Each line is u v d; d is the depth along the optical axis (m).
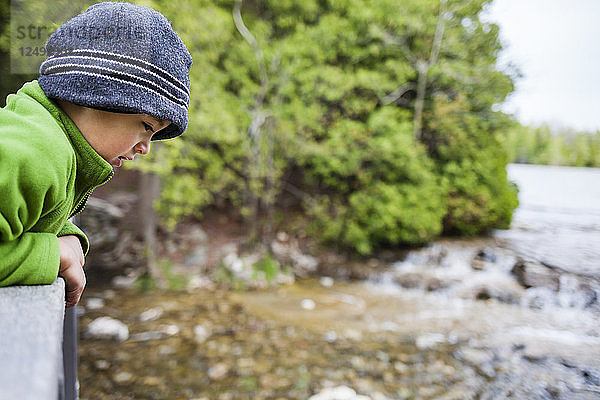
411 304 6.18
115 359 4.34
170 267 6.99
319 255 7.91
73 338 1.46
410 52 8.64
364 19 8.31
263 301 6.17
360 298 6.40
